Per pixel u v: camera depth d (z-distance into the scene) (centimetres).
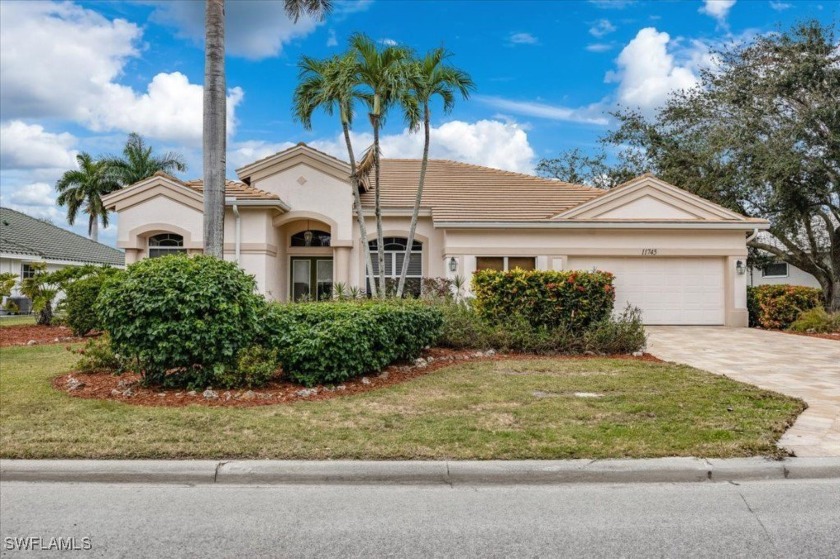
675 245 1798
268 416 638
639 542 375
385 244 1866
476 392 771
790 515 418
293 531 389
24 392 748
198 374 762
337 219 1770
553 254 1784
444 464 492
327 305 904
